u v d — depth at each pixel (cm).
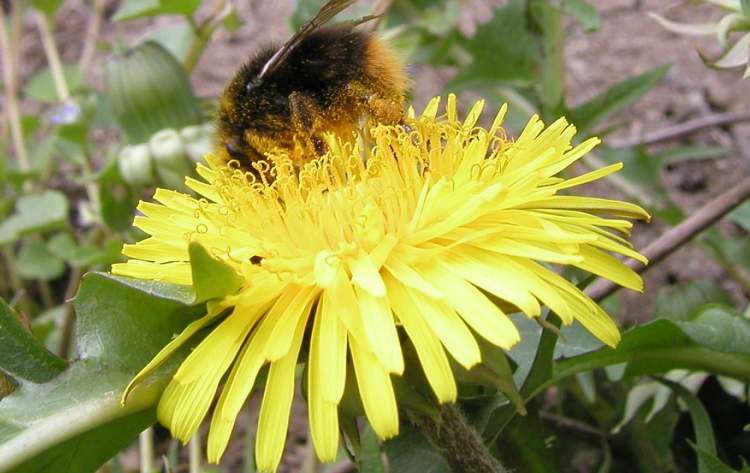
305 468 16
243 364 11
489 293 11
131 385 11
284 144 12
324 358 10
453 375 11
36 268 19
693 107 20
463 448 11
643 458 14
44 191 21
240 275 11
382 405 10
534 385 12
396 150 11
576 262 10
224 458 17
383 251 11
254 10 24
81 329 11
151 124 17
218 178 12
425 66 22
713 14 21
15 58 22
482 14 23
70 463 11
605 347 13
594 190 19
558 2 16
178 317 11
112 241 17
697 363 13
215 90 23
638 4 22
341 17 17
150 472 16
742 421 14
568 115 16
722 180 19
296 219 11
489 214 11
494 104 19
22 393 11
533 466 13
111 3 26
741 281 16
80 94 20
